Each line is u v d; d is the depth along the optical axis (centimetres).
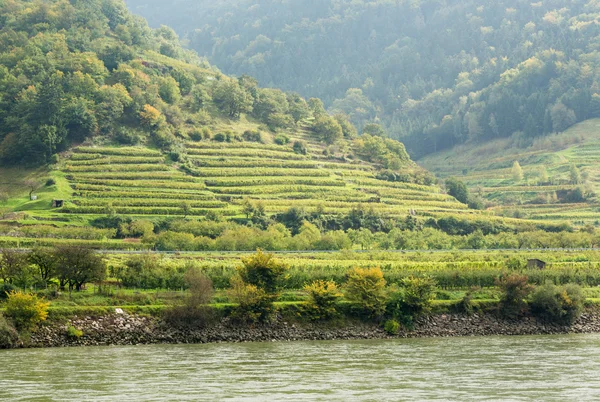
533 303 16375
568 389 9500
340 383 9850
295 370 10800
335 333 14762
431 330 15325
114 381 9869
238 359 11794
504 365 11312
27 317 13050
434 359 11912
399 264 19400
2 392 9162
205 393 9175
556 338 14862
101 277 15075
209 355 12188
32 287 14862
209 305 14588
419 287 15638
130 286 15800
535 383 9888
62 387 9469
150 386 9562
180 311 14150
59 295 14475
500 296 16462
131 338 13525
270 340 14250
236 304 14725
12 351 12400
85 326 13462
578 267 19712
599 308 16925
